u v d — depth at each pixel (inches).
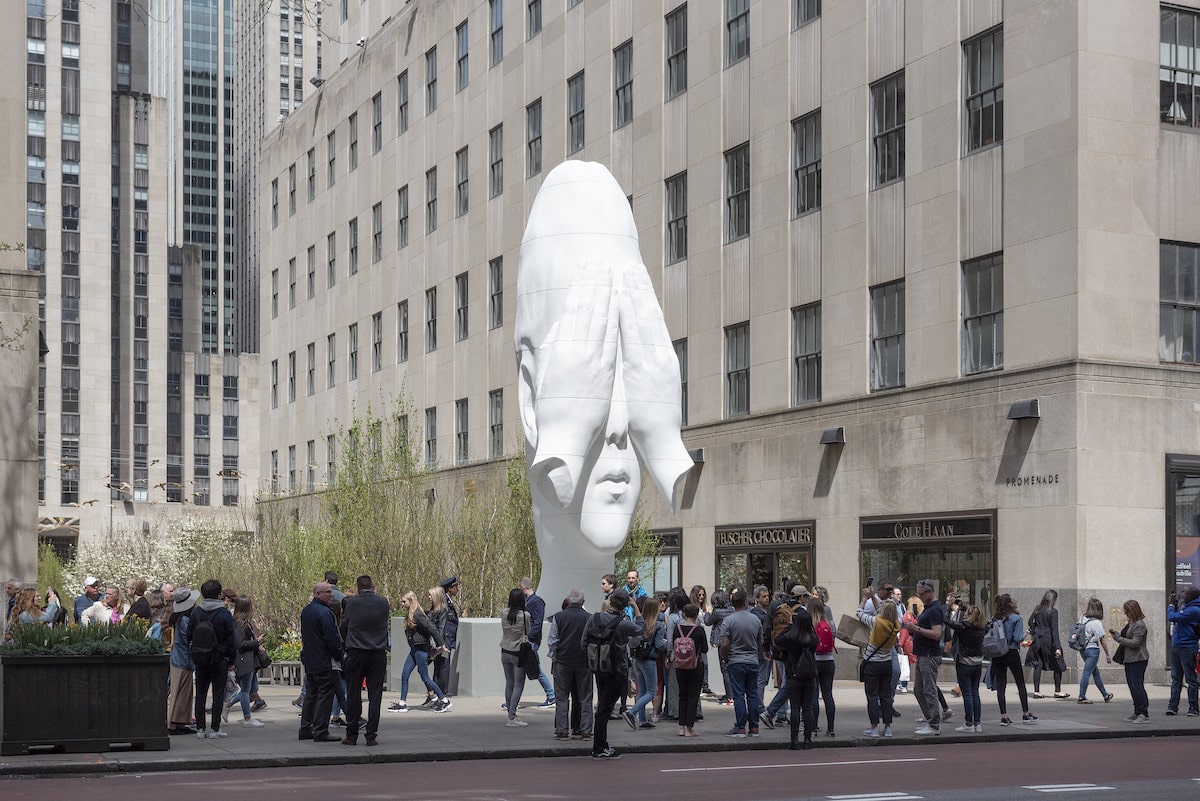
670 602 777.6
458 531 1238.9
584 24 1733.5
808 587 1306.6
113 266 5295.3
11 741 600.4
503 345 1907.0
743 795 490.9
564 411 904.3
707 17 1501.0
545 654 917.2
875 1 1272.1
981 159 1146.0
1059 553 1034.7
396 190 2281.0
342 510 1286.9
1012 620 764.6
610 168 1669.5
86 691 611.2
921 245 1202.6
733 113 1459.2
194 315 6338.6
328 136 2581.2
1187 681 804.0
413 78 2220.7
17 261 1163.3
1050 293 1065.5
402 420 2203.5
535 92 1849.2
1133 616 777.6
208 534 2519.7
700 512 1475.1
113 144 5324.8
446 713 799.1
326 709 657.6
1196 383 1072.2
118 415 5246.1
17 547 1121.4
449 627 866.1
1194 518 1064.8
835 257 1301.7
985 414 1113.4
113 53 6122.1
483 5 1994.3
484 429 1947.6
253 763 591.8
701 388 1491.1
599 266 927.7
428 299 2160.4
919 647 711.7
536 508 948.6
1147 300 1065.5
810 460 1314.0
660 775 555.8
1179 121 1093.1
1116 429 1039.0
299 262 2714.1
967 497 1127.0
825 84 1326.3
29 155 4798.2
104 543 3489.2
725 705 855.7
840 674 1242.6
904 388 1203.9
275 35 6806.1
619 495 920.9
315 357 2618.1
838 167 1304.1
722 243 1469.0
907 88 1226.0
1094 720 776.9
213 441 5634.8
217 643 678.5
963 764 591.2
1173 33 1098.1
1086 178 1048.2
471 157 2016.5
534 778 547.8
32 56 4837.6
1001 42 1138.0
